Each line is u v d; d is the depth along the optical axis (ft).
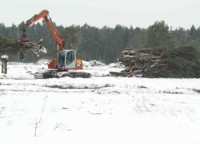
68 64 100.22
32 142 27.66
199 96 61.67
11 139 28.17
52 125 32.94
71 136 29.94
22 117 35.63
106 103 46.75
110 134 31.27
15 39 98.53
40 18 100.37
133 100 49.83
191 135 31.55
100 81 83.41
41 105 42.91
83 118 36.73
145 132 32.45
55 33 101.96
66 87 73.05
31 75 104.42
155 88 74.79
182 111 43.11
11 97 49.06
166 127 34.65
